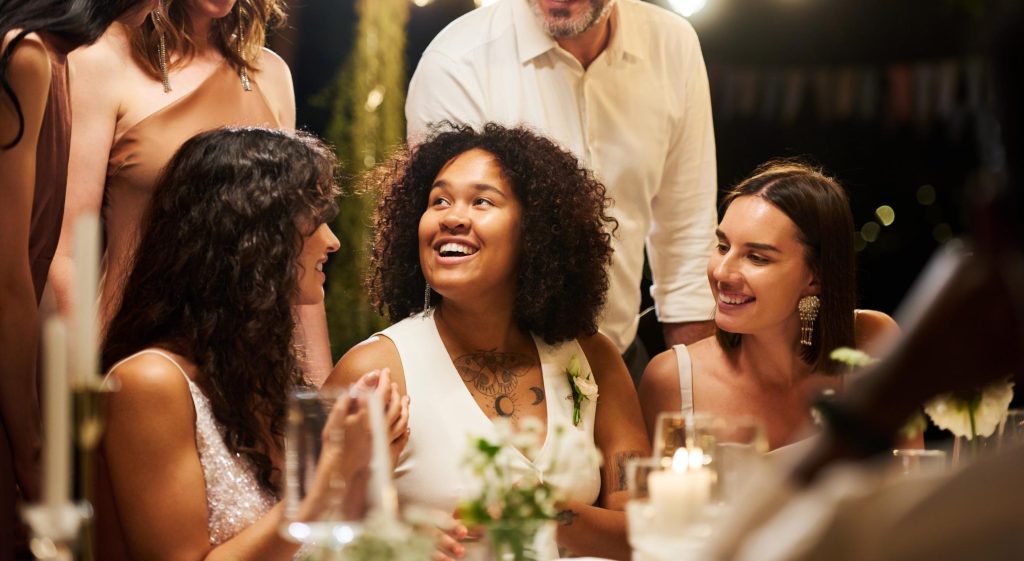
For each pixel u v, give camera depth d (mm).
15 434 2426
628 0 3574
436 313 2662
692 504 1760
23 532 2475
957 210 6586
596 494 2584
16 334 2400
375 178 2848
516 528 1717
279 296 2346
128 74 2973
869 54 6445
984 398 2189
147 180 2965
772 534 999
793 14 6445
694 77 3670
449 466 2457
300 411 1696
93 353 1464
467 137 2678
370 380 2211
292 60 5398
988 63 962
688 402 3018
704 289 3682
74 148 2898
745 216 2895
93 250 1443
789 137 6609
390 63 5125
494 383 2594
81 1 2469
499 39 3482
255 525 2135
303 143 2439
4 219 2367
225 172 2334
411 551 1582
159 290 2316
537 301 2605
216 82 3090
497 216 2559
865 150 6621
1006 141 952
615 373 2766
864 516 961
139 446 2162
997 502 947
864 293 6707
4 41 2387
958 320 977
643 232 3629
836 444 1025
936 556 953
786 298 2881
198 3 2988
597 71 3494
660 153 3605
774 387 2988
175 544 2162
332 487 1685
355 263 4773
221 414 2258
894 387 1002
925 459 2150
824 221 2875
